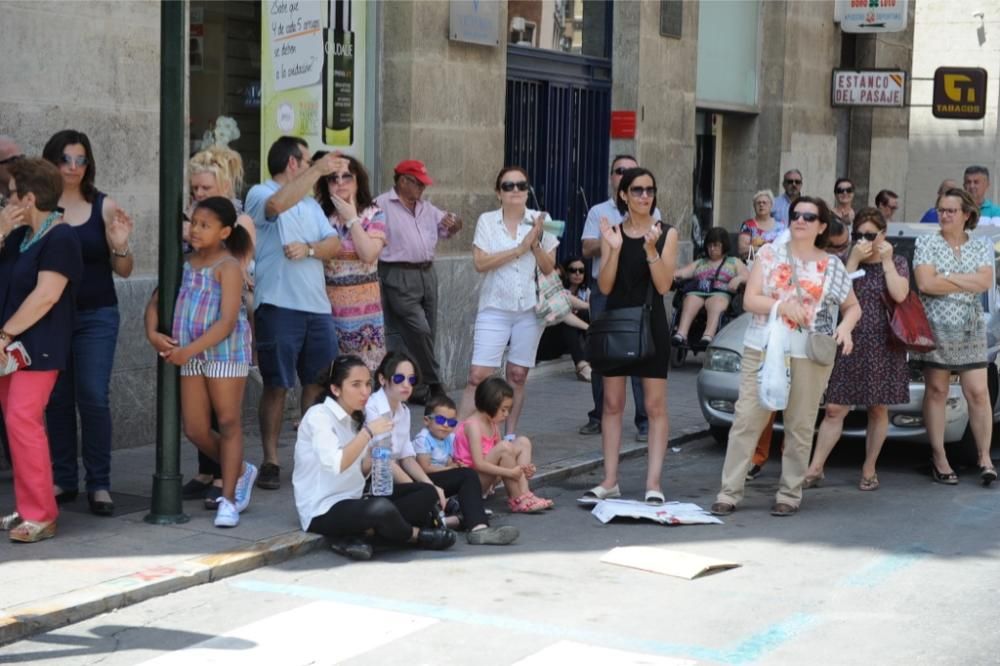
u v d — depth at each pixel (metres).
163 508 8.05
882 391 9.62
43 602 6.54
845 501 9.59
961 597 7.21
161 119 7.87
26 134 9.45
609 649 6.23
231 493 8.12
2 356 7.37
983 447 10.16
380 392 8.34
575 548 8.12
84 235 8.19
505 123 14.51
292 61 11.93
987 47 30.55
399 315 12.16
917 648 6.35
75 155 8.09
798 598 7.14
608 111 16.00
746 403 9.10
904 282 9.54
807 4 19.80
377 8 12.74
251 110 11.58
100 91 9.95
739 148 19.45
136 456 9.95
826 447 9.93
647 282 9.11
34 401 7.54
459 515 8.46
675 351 15.38
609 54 15.95
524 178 9.83
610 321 9.05
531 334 9.98
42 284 7.43
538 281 9.90
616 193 11.23
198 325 7.95
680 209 17.09
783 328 8.91
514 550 8.03
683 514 8.89
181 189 7.95
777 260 9.02
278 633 6.40
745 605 6.99
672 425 12.16
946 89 19.92
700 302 15.05
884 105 20.56
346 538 7.80
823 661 6.14
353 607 6.82
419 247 12.12
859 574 7.64
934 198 31.38
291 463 9.95
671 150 16.77
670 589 7.26
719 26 18.17
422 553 7.92
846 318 9.16
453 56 13.26
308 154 9.20
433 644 6.27
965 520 9.03
